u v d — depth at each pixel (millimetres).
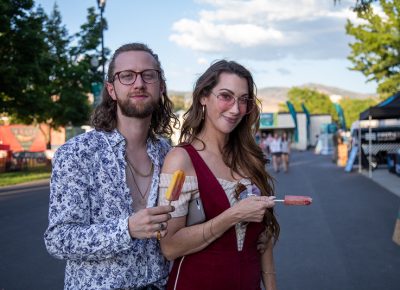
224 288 2125
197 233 2061
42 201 13344
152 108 2309
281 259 6453
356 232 8086
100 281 2078
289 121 60312
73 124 30172
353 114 91375
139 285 2150
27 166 28734
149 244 2215
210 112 2283
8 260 6707
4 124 38469
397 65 26188
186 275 2146
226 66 2277
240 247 2191
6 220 10102
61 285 5555
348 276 5660
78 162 2078
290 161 32688
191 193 2135
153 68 2303
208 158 2250
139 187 2289
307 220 9312
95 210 2105
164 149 2480
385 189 14344
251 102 2359
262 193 2391
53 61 25031
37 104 24391
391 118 20547
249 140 2395
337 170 23000
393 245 7090
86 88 29188
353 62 27547
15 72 22156
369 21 25578
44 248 7426
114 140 2215
